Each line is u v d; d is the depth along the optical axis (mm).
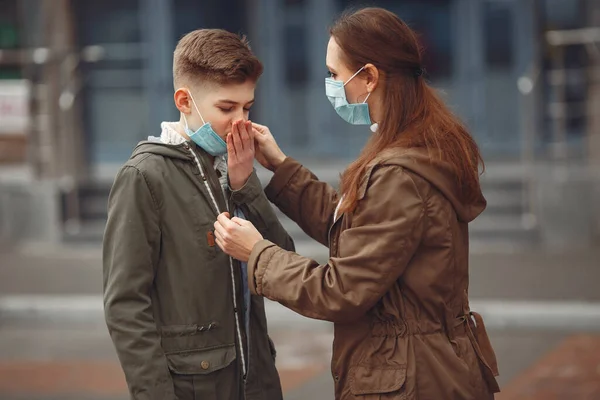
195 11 16359
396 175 2898
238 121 3078
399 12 16547
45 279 10773
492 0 16203
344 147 16781
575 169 12289
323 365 7719
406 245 2881
